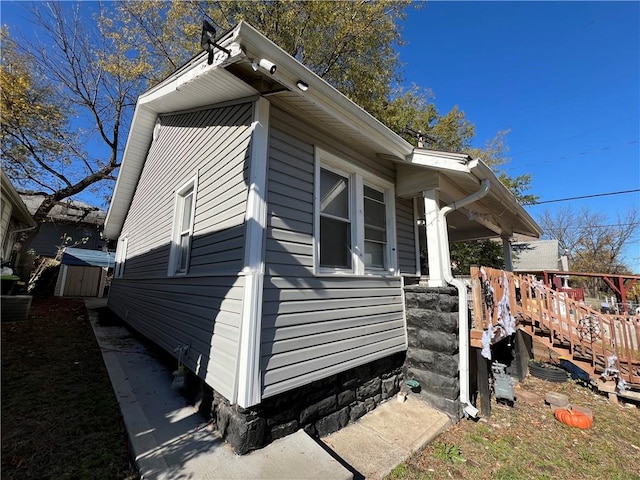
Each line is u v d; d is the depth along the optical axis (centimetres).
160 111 516
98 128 1320
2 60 1060
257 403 222
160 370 402
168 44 1051
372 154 398
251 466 203
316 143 320
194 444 228
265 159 264
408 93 1416
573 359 483
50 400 309
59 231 1508
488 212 562
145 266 575
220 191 318
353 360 314
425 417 323
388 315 376
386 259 410
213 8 909
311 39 902
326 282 301
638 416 390
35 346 501
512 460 269
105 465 213
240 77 246
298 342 263
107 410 293
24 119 1098
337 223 343
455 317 361
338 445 267
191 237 377
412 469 245
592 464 273
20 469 203
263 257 248
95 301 1180
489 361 455
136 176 718
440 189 400
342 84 1011
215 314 280
